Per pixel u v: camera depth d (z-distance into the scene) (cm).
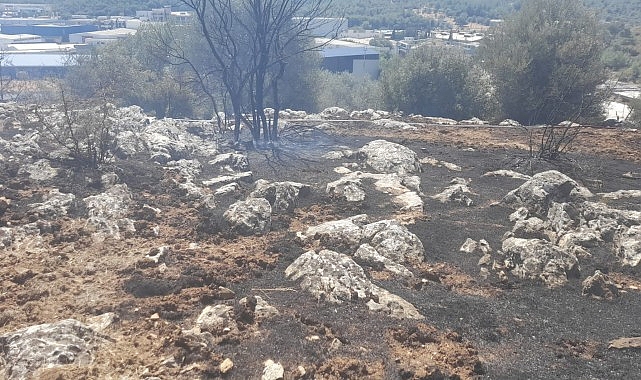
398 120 1883
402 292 680
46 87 2200
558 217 896
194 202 971
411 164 1218
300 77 2852
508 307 666
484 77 2536
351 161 1285
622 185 1162
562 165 1274
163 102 2508
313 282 662
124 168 1101
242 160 1233
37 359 491
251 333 563
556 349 578
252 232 847
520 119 2305
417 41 6788
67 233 797
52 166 1048
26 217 830
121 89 2427
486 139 1584
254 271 709
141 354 524
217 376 496
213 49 1402
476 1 13162
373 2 11319
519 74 2230
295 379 498
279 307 620
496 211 981
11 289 645
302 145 1448
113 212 868
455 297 682
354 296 645
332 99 3303
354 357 537
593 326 630
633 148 1502
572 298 695
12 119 1421
